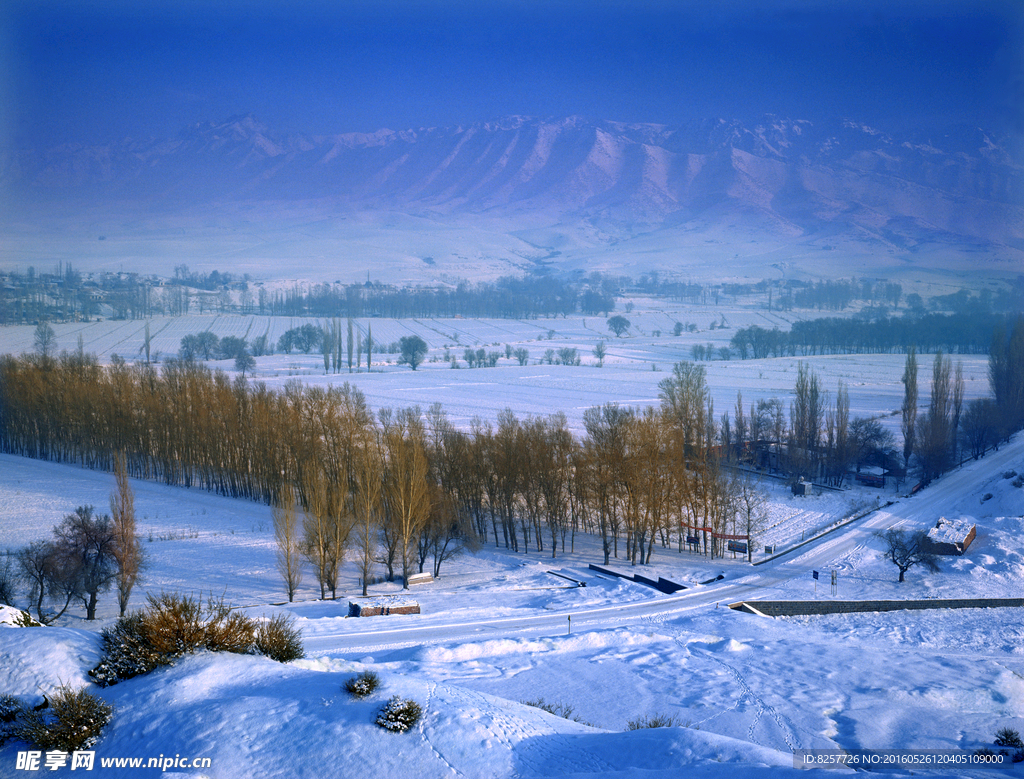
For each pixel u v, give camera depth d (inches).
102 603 2539.4
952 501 3969.0
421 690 1073.5
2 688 971.9
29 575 2356.1
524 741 990.4
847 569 2866.6
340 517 2635.3
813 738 1289.4
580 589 2655.0
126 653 1070.4
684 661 1744.6
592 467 3292.3
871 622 2250.2
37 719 911.0
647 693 1515.7
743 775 895.1
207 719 938.7
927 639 2065.7
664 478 3238.2
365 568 2659.9
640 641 1920.5
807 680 1615.4
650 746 1016.2
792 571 2856.8
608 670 1657.2
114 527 2479.1
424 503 2834.6
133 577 2409.0
